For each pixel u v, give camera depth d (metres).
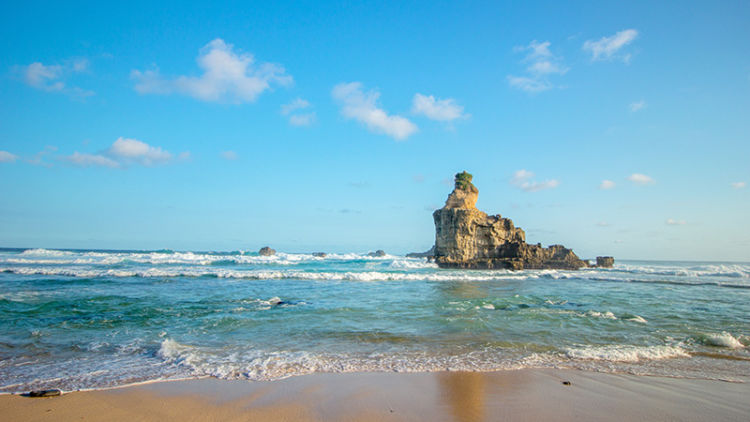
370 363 10.01
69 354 10.66
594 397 7.80
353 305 19.52
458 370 9.53
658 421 6.66
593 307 20.16
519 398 7.70
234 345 11.75
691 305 21.59
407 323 15.09
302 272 39.41
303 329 13.98
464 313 17.34
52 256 61.28
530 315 17.03
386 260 69.56
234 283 30.12
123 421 6.41
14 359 10.13
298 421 6.50
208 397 7.55
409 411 6.98
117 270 36.69
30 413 6.64
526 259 62.78
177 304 19.22
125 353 10.80
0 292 22.44
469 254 61.69
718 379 9.10
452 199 65.06
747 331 14.55
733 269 64.06
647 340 12.95
